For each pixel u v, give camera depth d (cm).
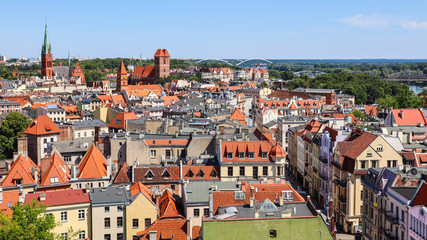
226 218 9525
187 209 12262
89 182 15025
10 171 14600
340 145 14888
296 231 9012
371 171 12794
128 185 14450
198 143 17012
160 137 17788
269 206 10138
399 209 10775
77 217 12069
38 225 10062
